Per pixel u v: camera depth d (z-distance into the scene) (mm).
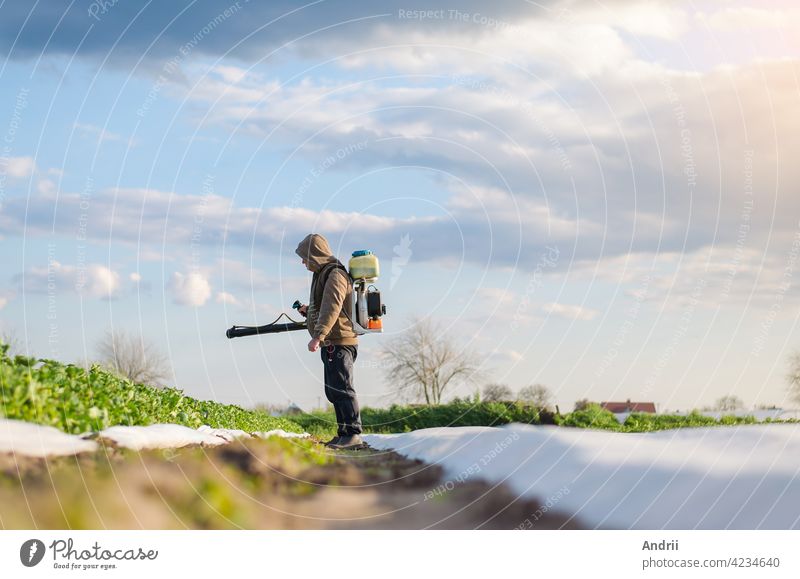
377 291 9508
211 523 4594
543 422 14578
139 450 5332
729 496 4113
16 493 4246
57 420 5305
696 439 5055
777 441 4641
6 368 5375
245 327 10031
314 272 9500
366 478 5820
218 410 11227
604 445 5324
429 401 29094
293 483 5594
